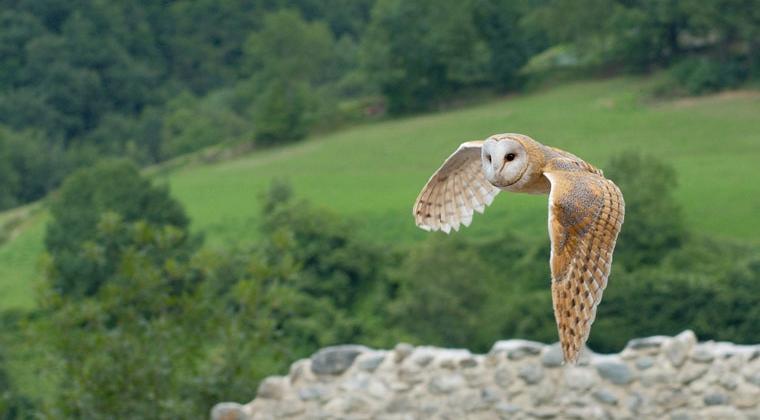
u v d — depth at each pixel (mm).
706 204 67312
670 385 11516
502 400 11969
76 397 18594
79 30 118188
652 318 48906
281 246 20547
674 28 99500
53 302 19469
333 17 135500
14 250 73562
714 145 80250
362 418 12461
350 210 74312
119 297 19469
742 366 11320
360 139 93562
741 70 92562
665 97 91688
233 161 94938
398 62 101250
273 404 12852
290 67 114125
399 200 74938
